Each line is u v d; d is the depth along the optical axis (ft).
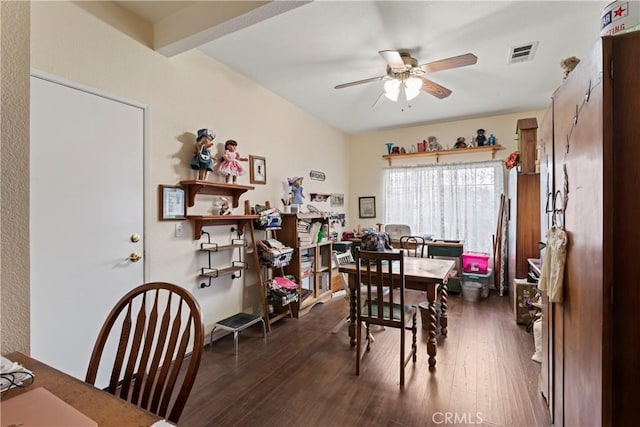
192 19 7.07
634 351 3.16
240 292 10.41
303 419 5.87
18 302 3.00
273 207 12.03
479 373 7.43
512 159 13.00
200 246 8.96
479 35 8.05
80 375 6.35
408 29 7.79
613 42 3.22
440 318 9.66
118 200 7.04
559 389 5.03
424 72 8.68
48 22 5.87
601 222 3.29
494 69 10.02
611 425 3.25
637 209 3.14
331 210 16.78
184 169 8.55
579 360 4.00
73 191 6.27
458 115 14.98
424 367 7.75
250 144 10.94
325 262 14.10
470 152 15.69
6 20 2.93
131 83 7.26
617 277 3.21
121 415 2.21
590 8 6.95
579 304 3.99
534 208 11.66
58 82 6.02
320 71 10.22
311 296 12.76
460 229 15.78
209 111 9.29
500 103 13.28
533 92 12.01
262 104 11.51
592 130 3.53
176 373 3.13
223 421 5.82
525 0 6.71
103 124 6.76
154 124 7.79
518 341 9.19
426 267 8.94
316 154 15.30
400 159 17.51
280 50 8.88
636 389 3.16
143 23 7.49
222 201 9.68
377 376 7.36
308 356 8.41
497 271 14.43
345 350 8.77
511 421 5.76
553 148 5.42
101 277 6.73
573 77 4.27
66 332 6.16
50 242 5.95
